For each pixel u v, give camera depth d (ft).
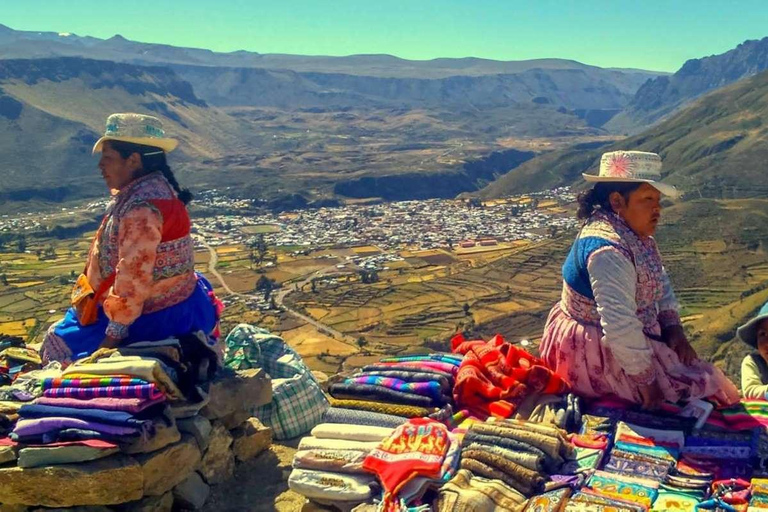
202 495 16.14
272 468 18.12
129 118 17.33
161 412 15.42
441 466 14.08
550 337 18.31
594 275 16.74
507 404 17.13
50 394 15.14
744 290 275.80
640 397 17.17
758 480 13.85
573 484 13.96
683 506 13.28
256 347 21.80
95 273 17.63
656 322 17.78
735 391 17.42
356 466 14.62
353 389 17.94
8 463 14.34
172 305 17.58
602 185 17.53
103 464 14.26
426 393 17.54
